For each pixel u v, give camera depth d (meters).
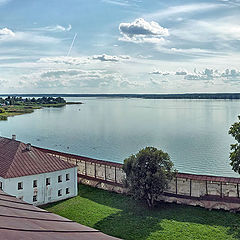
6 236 12.95
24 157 55.28
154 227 43.16
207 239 39.12
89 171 65.94
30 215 18.52
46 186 54.22
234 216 45.50
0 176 50.72
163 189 49.62
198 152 110.62
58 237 14.27
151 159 49.84
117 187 58.03
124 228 43.31
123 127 192.38
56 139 148.88
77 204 53.62
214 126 188.50
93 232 17.17
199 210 48.28
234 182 48.81
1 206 19.42
